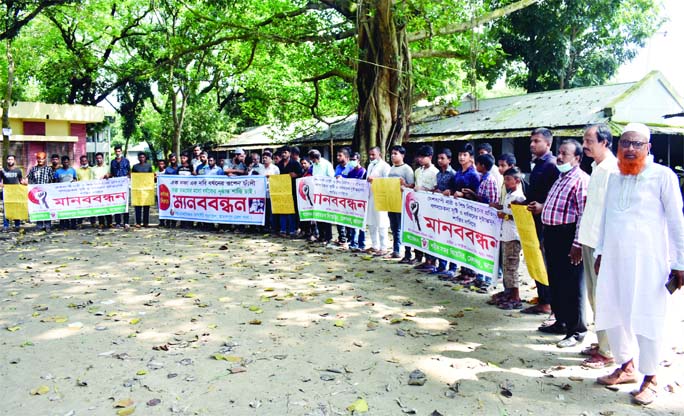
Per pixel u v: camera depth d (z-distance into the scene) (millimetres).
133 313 6070
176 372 4410
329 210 10438
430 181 8297
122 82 25422
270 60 23547
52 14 20125
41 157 13273
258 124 35281
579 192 4887
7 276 8016
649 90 16125
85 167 13781
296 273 8047
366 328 5488
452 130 18047
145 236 11867
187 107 29422
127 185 13148
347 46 16312
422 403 3840
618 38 24141
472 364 4535
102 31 22328
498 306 6285
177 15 21562
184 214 12984
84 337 5281
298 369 4453
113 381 4254
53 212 12750
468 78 19328
